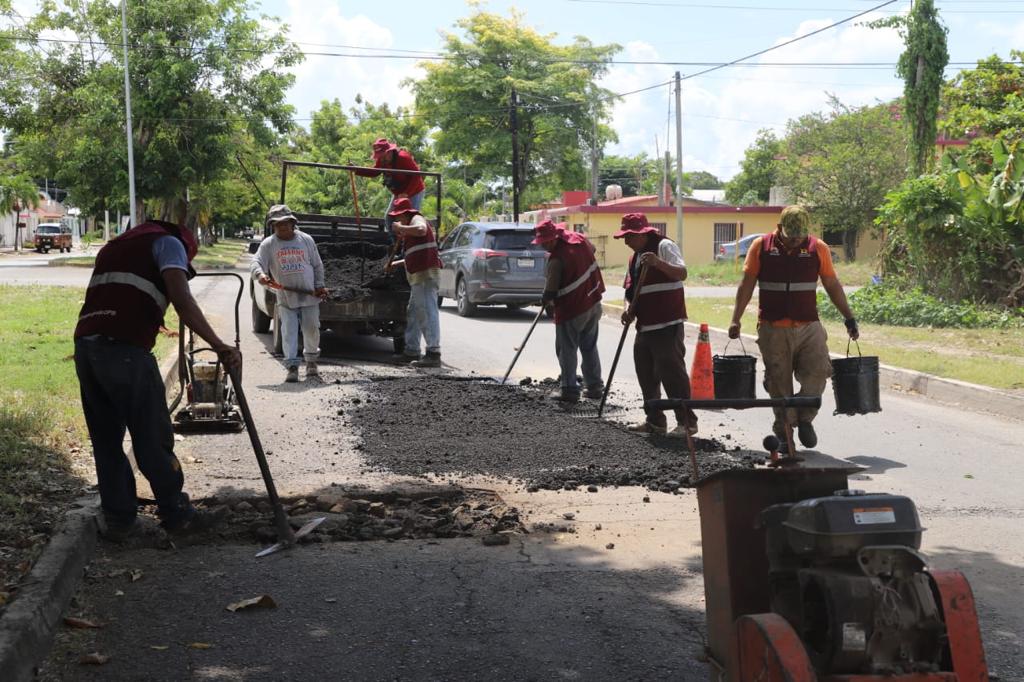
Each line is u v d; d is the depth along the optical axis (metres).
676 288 8.55
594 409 9.81
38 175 41.84
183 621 4.53
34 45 40.62
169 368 10.73
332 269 14.26
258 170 44.47
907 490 7.07
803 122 48.03
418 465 7.50
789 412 7.94
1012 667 4.11
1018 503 6.73
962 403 10.85
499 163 58.97
